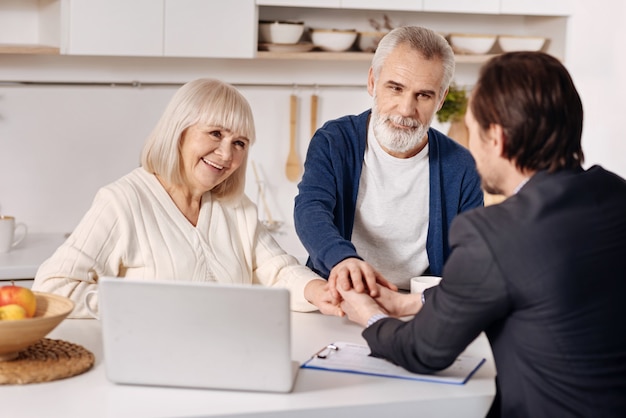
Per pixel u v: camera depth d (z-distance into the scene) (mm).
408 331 1836
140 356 1780
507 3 4051
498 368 1771
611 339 1678
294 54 3855
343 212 2650
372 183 2676
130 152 4012
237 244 2545
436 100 2576
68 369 1841
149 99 4004
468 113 1822
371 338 1953
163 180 2457
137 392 1773
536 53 1778
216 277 2447
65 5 3541
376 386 1836
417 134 2561
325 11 4121
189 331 1758
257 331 1744
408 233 2699
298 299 2436
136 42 3645
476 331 1739
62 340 2053
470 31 4340
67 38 3566
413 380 1878
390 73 2525
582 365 1671
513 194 1773
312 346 2115
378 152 2670
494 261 1670
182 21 3682
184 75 4043
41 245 3629
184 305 1739
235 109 2375
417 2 3938
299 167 4234
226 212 2561
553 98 1715
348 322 2348
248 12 3746
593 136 4551
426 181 2693
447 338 1753
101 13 3586
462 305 1708
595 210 1703
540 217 1682
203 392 1785
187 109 2355
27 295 1897
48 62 3852
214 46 3729
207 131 2355
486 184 1842
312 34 3953
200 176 2393
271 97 4172
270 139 4199
